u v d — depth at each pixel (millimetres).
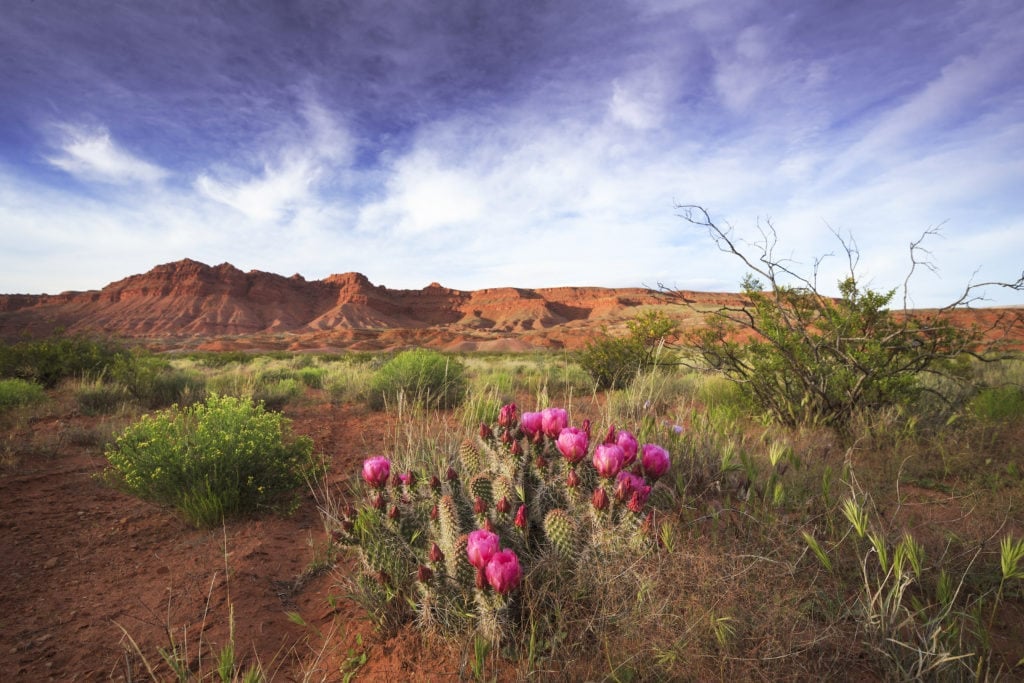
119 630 2568
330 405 9680
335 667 2184
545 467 2516
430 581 2111
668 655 1748
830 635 1916
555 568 2125
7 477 4984
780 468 3682
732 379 6246
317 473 5027
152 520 4066
